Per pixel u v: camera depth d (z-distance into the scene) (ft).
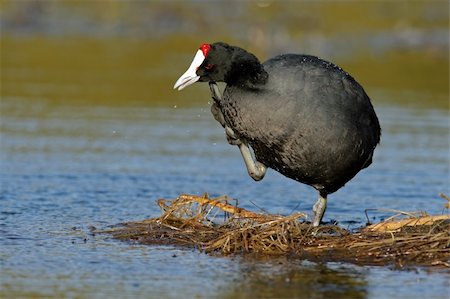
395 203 45.73
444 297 30.66
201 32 102.58
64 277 32.37
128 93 72.59
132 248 36.58
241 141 38.88
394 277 32.99
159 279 32.35
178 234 38.40
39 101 68.54
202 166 52.54
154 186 47.85
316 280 32.45
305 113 35.22
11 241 37.22
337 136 35.88
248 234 37.17
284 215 42.88
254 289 31.30
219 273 33.22
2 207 42.98
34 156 53.36
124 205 44.01
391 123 64.03
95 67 82.99
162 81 77.51
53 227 39.68
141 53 91.09
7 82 74.69
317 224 38.86
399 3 123.34
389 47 96.17
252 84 35.37
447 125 63.87
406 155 56.03
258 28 102.27
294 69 35.76
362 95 37.60
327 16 111.96
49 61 85.10
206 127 63.05
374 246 36.01
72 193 45.98
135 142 57.93
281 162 36.78
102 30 103.19
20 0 112.06
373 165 53.78
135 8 113.29
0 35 98.22
